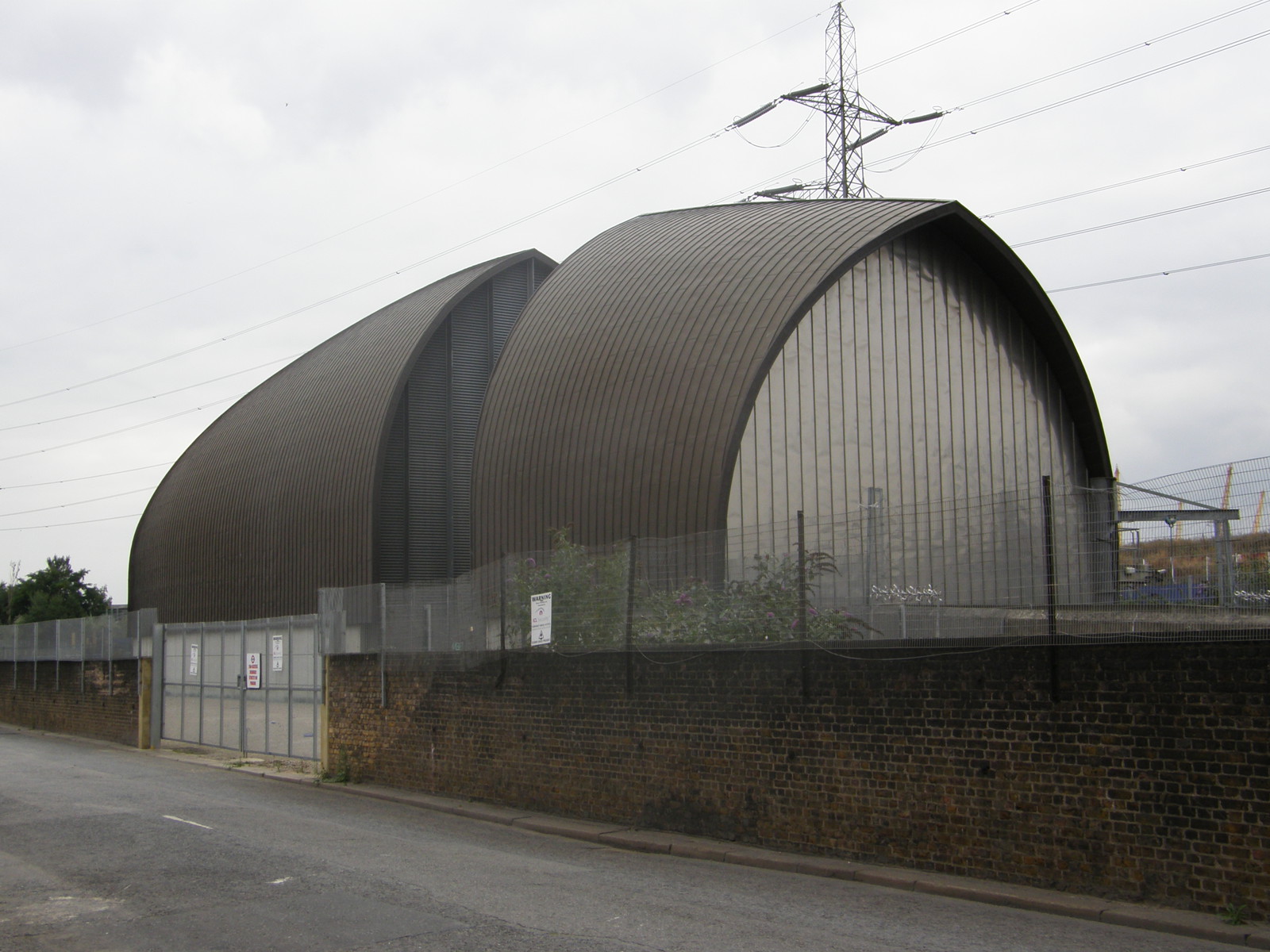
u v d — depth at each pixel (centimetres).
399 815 1764
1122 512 1162
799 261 2634
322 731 2267
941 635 1293
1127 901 1050
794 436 2503
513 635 1822
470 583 1936
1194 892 1009
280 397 4416
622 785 1586
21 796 1894
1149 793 1047
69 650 3544
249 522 4128
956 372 2914
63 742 3225
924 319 2859
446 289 3966
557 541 2664
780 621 1424
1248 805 982
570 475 2712
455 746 1914
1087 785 1091
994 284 3066
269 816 1700
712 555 1545
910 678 1247
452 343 3809
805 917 1012
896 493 2694
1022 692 1149
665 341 2670
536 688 1755
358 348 4097
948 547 1308
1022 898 1074
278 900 1070
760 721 1404
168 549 4781
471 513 2988
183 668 2980
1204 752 1013
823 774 1323
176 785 2116
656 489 2492
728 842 1423
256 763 2483
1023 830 1136
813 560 1421
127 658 3131
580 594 1700
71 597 6681
